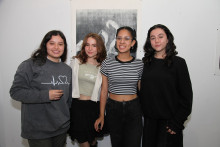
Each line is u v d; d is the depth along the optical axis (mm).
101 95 1517
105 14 1766
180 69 1264
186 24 1750
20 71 1194
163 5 1736
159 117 1313
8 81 1911
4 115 1954
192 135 1876
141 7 1743
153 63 1348
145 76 1332
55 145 1389
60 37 1308
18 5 1816
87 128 1517
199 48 1776
